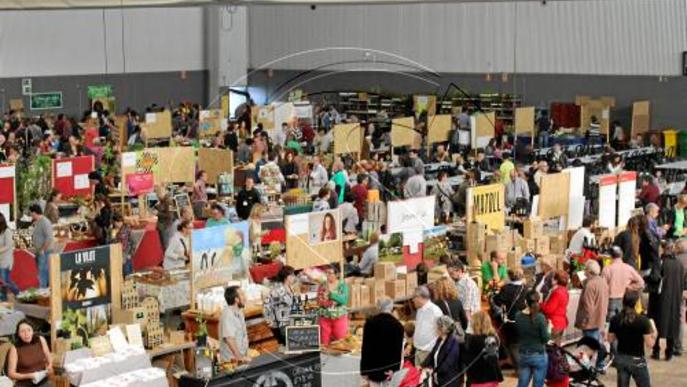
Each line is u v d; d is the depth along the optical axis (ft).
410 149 79.97
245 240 44.60
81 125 97.30
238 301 38.47
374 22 116.78
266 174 68.95
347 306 44.75
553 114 103.45
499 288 44.73
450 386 36.09
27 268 52.95
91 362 36.76
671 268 46.03
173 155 65.00
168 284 43.09
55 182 63.77
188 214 49.24
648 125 100.48
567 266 49.44
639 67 101.14
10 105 108.88
